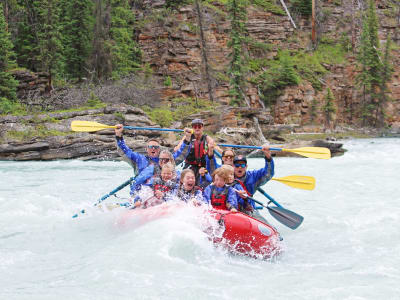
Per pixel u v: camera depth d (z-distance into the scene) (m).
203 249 6.77
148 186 8.84
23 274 5.83
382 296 5.04
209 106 48.34
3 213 9.95
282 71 66.88
